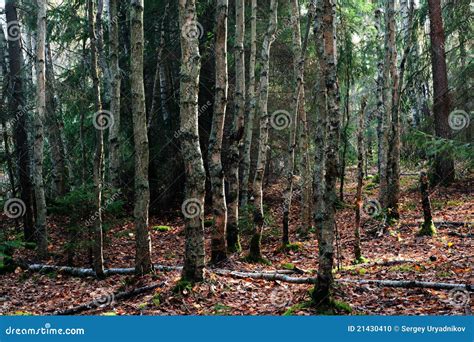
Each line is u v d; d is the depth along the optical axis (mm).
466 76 16562
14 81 12945
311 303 6430
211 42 16969
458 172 17656
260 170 10516
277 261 10672
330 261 6383
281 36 17719
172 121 18484
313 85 18641
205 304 6992
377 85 16844
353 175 26875
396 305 6621
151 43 18234
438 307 6379
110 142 15180
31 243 12695
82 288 8680
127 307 7109
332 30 6051
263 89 10945
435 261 9008
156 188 18172
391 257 9883
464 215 12758
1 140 14461
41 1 11727
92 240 10062
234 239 10945
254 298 7277
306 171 13180
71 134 19359
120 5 18172
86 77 18109
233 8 17781
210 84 18516
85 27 16828
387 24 13930
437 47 16500
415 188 17562
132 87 8375
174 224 16344
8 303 8031
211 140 9859
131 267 10367
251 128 15562
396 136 13109
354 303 6664
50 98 16422
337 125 6094
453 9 17188
